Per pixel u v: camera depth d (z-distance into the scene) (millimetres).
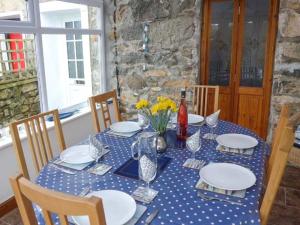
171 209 1117
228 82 3398
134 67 3682
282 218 2162
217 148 1752
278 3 2947
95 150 1502
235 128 2158
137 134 2055
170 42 3387
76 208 731
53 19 3152
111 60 3799
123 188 1296
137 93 3760
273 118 3078
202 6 3273
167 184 1320
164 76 3535
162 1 3295
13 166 2367
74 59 3445
